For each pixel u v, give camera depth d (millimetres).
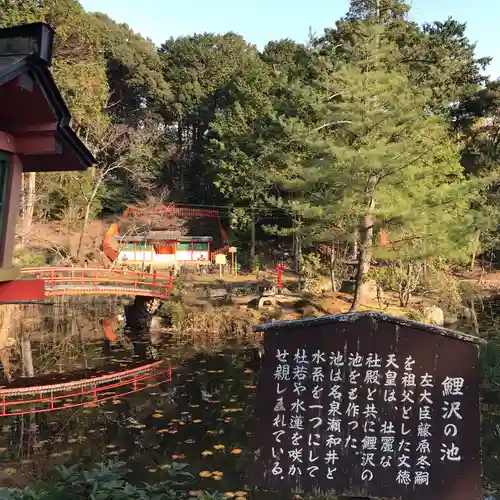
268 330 4332
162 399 12188
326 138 16531
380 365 4207
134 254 31875
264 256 34500
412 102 16172
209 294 22359
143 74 40094
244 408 11555
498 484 6852
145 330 19719
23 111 5695
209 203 39562
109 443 9656
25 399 12133
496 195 25375
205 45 44719
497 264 33562
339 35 25422
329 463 4203
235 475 8289
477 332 17188
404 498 4105
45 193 27062
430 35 26297
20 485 7836
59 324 20844
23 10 22250
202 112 40438
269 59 38094
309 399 4266
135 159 32375
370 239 16828
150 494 4383
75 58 28078
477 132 34719
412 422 4156
